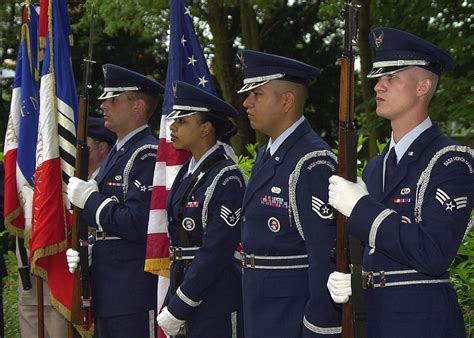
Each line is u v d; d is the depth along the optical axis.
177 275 9.88
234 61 39.78
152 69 43.47
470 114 26.05
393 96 7.60
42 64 12.51
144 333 11.07
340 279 7.55
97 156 13.17
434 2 27.56
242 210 9.08
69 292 12.03
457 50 27.14
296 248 8.61
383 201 7.55
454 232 7.11
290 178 8.55
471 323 12.82
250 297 8.84
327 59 42.47
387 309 7.46
